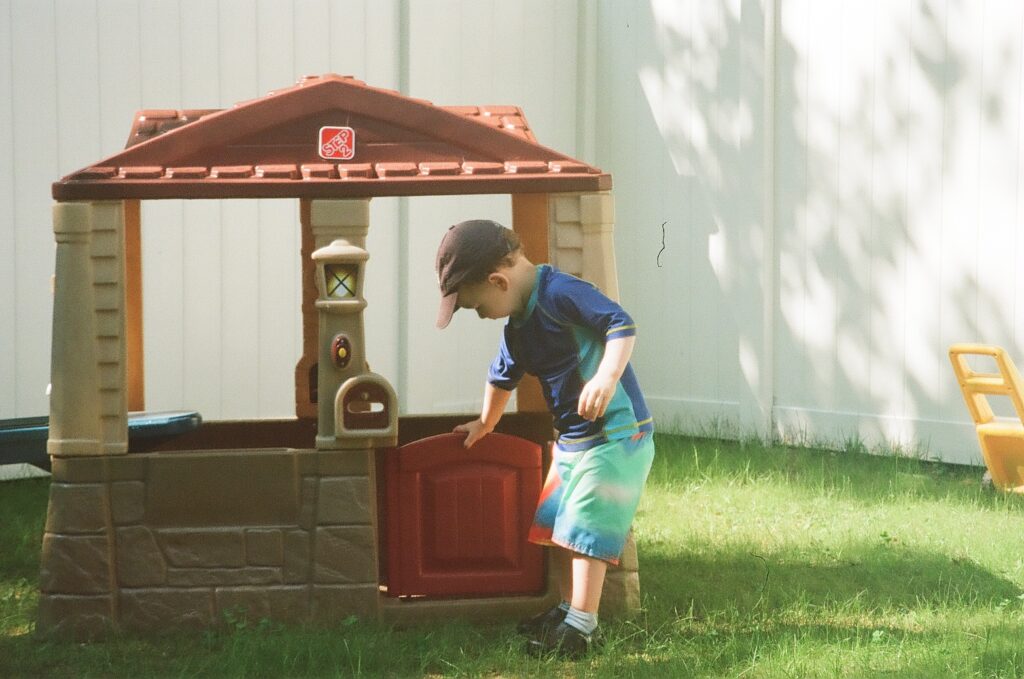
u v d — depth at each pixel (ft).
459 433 13.05
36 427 15.40
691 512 18.04
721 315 25.52
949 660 10.95
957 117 21.66
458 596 13.07
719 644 11.87
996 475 19.06
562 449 12.18
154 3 22.52
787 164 24.39
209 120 12.63
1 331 21.27
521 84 27.12
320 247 12.38
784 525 17.10
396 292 25.50
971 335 21.65
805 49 23.97
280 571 12.44
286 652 11.41
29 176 21.47
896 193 22.63
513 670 11.32
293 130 12.73
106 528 12.31
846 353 23.59
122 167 12.42
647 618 12.89
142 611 12.35
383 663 11.40
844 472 20.44
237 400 23.59
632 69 27.14
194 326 23.04
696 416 26.08
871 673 10.68
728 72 25.14
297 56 24.09
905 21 22.34
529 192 12.64
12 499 19.56
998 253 21.20
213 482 12.35
